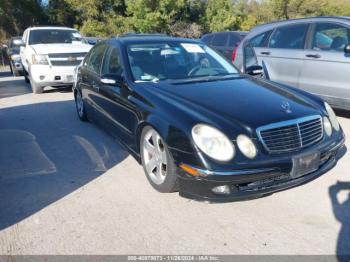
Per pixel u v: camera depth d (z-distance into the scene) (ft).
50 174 14.25
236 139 10.36
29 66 31.65
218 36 42.63
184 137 10.61
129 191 12.63
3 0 96.07
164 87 13.35
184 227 10.41
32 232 10.35
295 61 22.03
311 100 13.20
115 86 14.79
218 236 9.98
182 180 10.84
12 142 18.33
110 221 10.81
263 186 10.60
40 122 22.13
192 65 15.53
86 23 101.55
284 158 10.58
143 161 13.08
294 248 9.41
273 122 10.79
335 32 20.40
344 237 9.82
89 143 17.80
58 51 30.48
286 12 130.00
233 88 13.35
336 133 12.56
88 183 13.37
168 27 100.07
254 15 132.26
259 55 24.22
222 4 110.11
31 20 104.73
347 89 19.69
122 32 101.76
